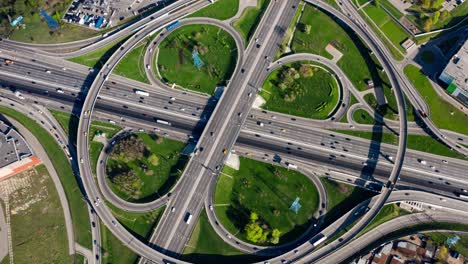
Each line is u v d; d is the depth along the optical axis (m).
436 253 191.00
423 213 199.12
